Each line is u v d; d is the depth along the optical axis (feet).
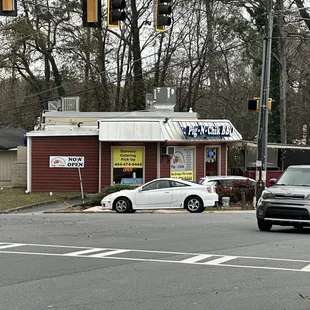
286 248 44.65
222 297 28.12
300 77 176.55
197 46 154.10
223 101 179.52
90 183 113.70
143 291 29.48
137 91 156.15
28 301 27.43
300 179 58.18
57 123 126.62
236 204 102.53
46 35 154.71
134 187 101.14
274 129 151.84
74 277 33.19
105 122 111.04
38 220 70.59
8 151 132.87
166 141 110.42
